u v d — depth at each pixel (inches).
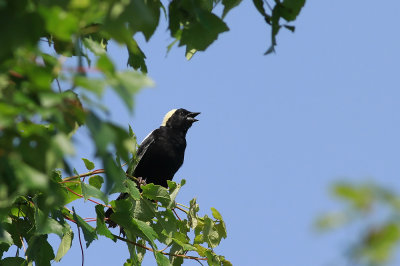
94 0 192.7
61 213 409.1
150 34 320.5
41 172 189.5
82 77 185.2
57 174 415.5
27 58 189.2
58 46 319.0
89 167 450.6
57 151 185.5
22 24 176.6
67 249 424.5
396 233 119.3
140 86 186.9
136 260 459.2
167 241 478.9
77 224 416.2
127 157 195.9
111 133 188.7
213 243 485.7
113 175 212.7
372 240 119.6
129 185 449.1
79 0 191.3
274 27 332.2
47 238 415.8
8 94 189.8
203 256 480.4
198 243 486.9
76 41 243.0
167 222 476.1
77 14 192.4
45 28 182.1
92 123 187.2
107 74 187.6
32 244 410.3
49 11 177.9
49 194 208.8
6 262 414.3
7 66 188.7
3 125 181.0
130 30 200.4
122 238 449.7
